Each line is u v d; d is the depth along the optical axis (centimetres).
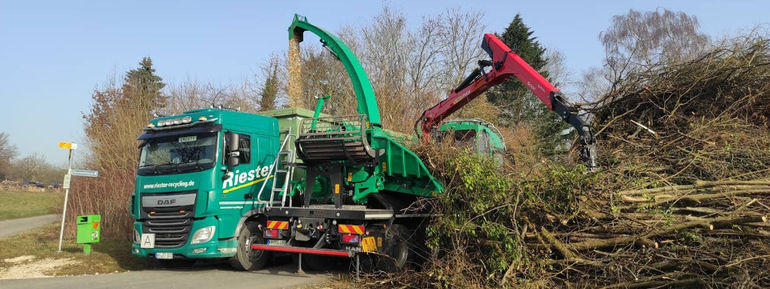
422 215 866
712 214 610
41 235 1627
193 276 901
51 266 1021
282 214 916
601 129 896
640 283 581
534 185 662
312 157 893
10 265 1041
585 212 634
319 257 991
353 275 862
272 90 2898
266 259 1001
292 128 1050
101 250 1239
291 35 1251
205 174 908
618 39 2919
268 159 1015
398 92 2467
